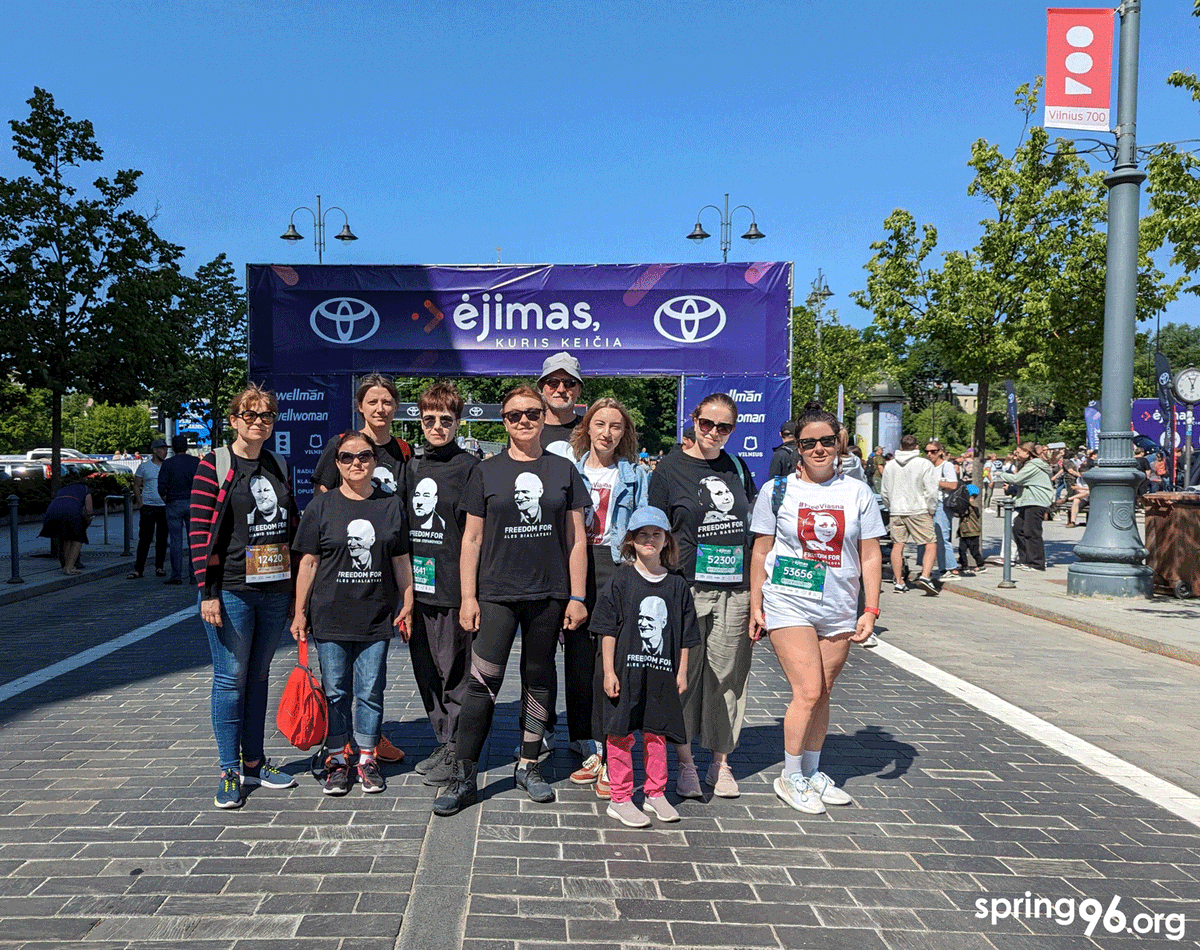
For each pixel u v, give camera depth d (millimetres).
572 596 4133
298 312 11875
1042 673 6914
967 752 4969
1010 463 21000
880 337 15250
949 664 7223
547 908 3105
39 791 4168
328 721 4270
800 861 3531
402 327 11867
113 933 2908
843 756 4871
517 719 5523
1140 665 7215
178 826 3770
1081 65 10047
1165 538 10250
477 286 11820
